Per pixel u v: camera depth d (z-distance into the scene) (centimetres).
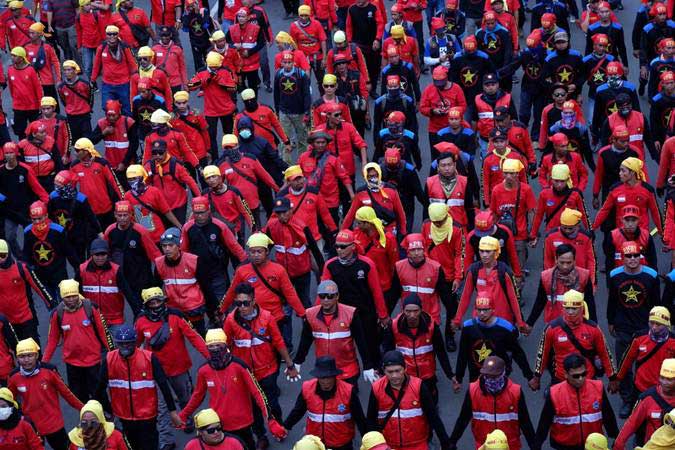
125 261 2941
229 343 2539
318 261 2912
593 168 3388
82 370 2659
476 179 3169
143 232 2939
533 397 2769
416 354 2466
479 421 2253
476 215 2841
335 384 2239
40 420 2497
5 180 3334
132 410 2434
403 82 3981
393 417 2230
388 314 2688
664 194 3681
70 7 4756
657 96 3650
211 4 5522
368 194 2977
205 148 3844
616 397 2778
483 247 2636
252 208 3347
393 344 2486
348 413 2261
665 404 2200
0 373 2662
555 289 2616
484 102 3678
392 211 2994
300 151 3991
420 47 4738
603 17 4141
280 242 2928
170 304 2811
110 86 4294
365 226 2817
